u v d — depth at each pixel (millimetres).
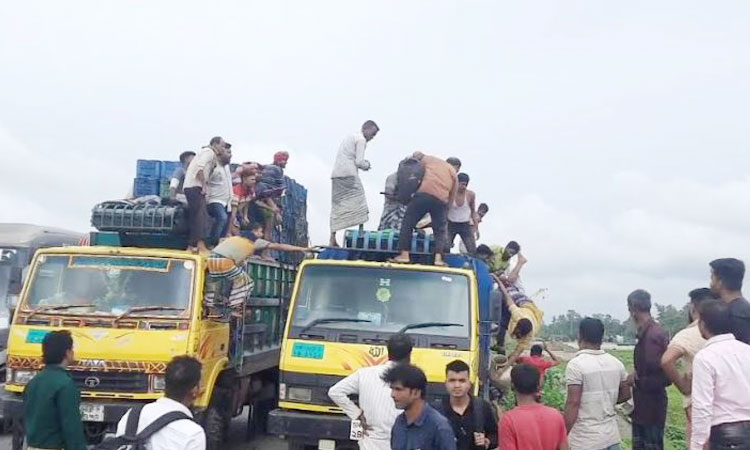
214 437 10727
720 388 5949
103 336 9539
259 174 13805
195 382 5195
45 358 6406
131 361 9469
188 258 10164
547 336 51094
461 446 6238
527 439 5664
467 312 9633
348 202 12516
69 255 10203
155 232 10797
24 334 9609
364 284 9828
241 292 10633
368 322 9609
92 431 9453
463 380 6266
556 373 20734
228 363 10844
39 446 6273
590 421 7195
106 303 9906
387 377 5520
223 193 11773
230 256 10398
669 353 7098
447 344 9391
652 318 8094
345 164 12531
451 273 9844
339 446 9148
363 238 10562
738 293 6863
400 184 10414
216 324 10484
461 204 12570
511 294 13617
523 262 14023
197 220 10945
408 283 9805
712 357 5965
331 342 9453
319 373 9289
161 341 9555
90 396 9422
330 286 9844
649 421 7902
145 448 4895
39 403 6285
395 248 10539
